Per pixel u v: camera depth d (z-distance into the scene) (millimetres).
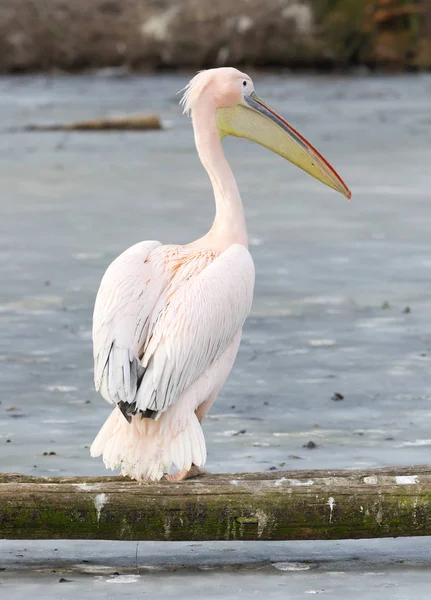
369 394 11266
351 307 14992
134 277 7555
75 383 11625
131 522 7043
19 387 11422
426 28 65875
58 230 20906
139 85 56344
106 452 7465
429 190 26203
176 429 7395
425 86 56969
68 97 50531
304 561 7395
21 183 27359
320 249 19078
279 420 10414
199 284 7598
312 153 9062
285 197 25250
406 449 9492
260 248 19156
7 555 7473
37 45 62312
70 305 15047
